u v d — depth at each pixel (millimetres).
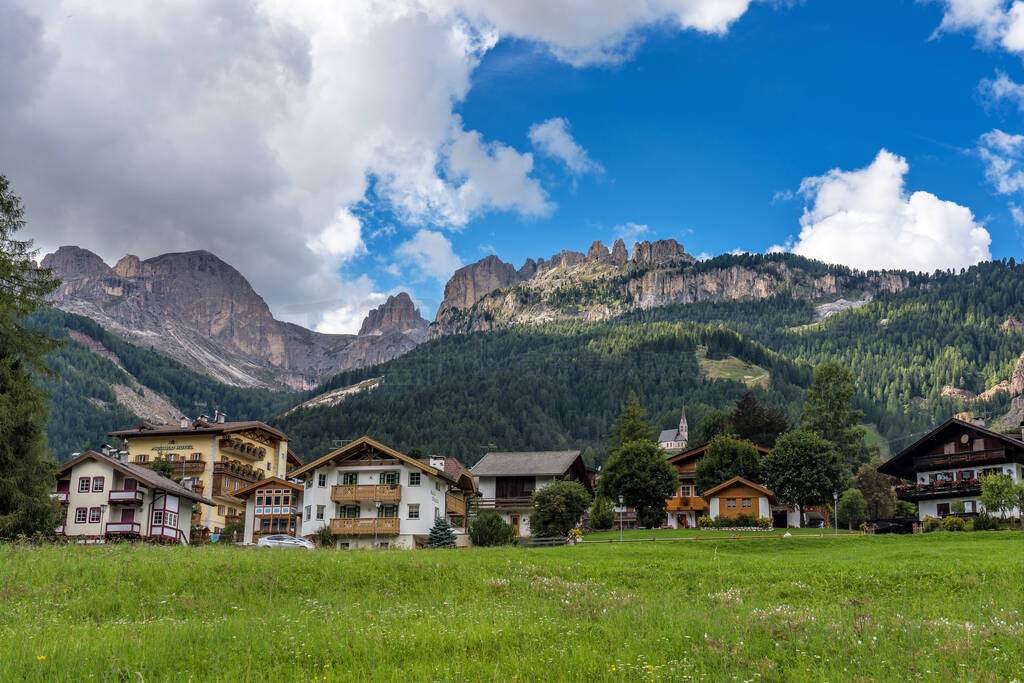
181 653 25531
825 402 125312
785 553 57250
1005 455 83000
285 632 28031
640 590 39656
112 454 87375
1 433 56000
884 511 104125
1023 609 32250
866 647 25953
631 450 94000
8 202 61219
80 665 23672
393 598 36594
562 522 82000
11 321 60125
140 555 44938
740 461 102500
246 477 118188
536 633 28125
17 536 55094
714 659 25250
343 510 80625
